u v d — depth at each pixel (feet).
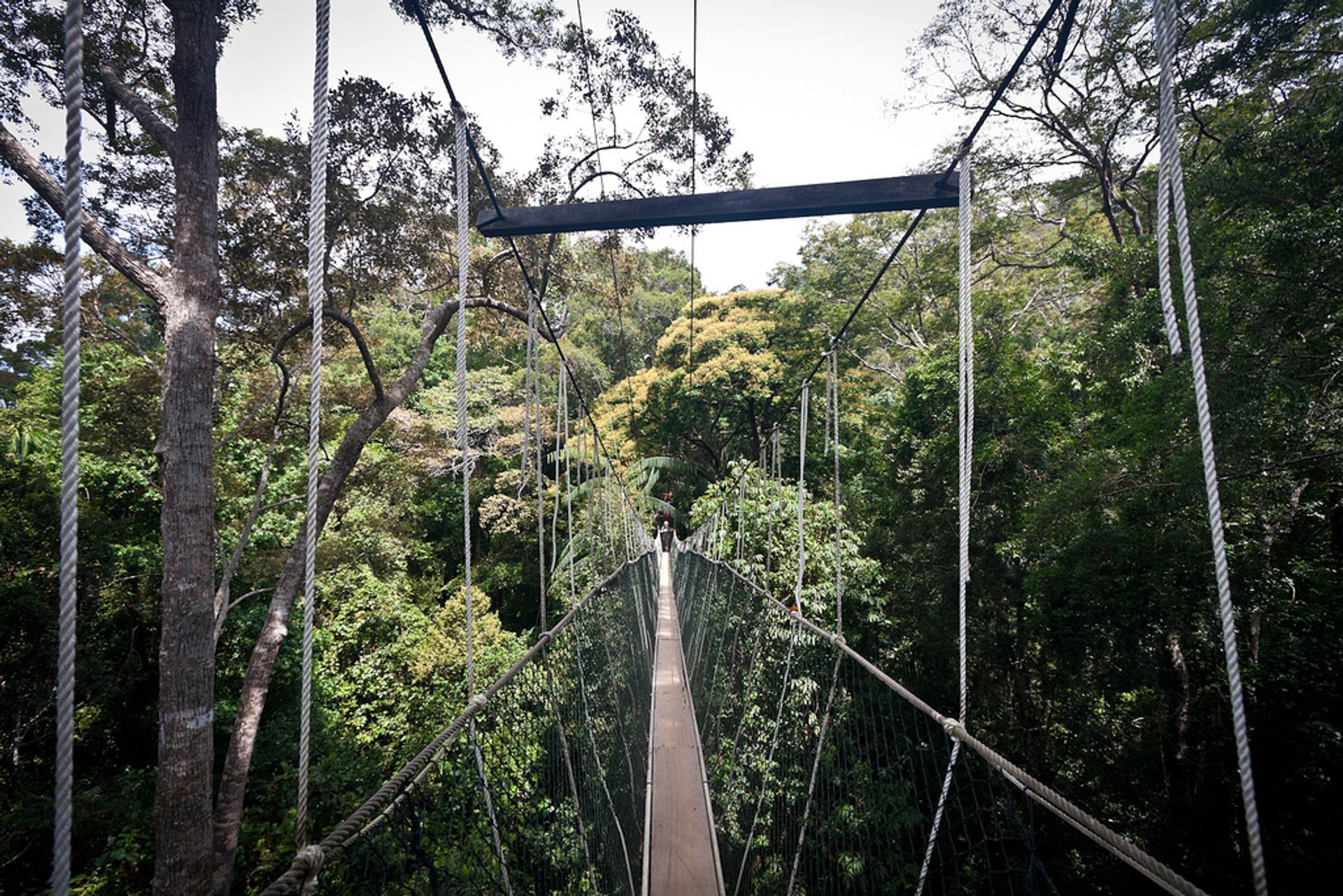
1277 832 17.61
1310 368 17.69
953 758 5.45
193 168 14.65
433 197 22.63
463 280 6.16
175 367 13.96
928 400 31.50
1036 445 27.37
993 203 36.47
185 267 14.37
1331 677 17.08
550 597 39.29
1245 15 21.22
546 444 55.47
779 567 28.37
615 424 59.93
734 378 52.65
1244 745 2.57
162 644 13.44
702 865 14.14
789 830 12.07
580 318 76.74
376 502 41.52
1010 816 4.50
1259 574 18.58
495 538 54.49
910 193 7.34
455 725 5.93
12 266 20.94
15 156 13.79
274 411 31.45
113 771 24.30
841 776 9.31
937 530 29.19
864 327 49.42
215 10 15.11
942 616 27.25
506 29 20.47
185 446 13.87
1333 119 16.80
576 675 12.10
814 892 10.30
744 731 15.97
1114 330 24.34
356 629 29.84
